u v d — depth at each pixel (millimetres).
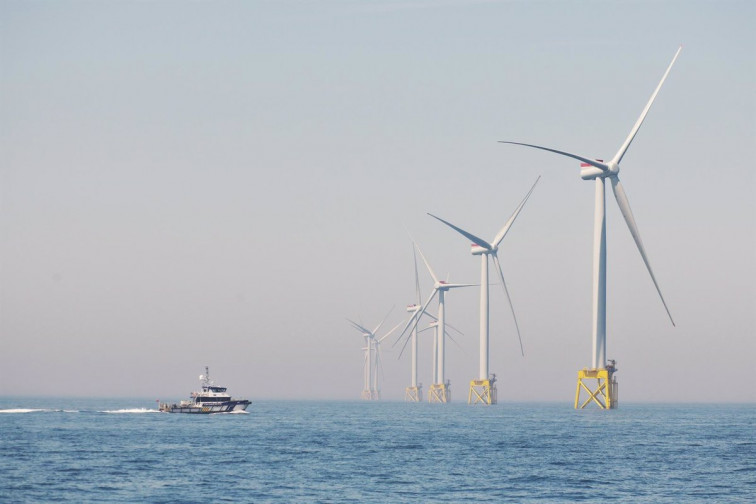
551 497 142000
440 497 141000
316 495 142000
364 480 159125
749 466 181875
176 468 174875
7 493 142750
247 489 147875
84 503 134000
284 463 184750
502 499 139750
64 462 183750
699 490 149750
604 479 161625
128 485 151750
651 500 140000
